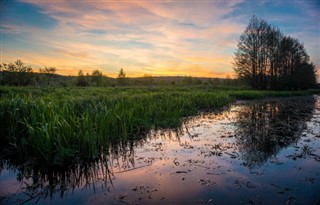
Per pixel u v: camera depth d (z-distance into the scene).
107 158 4.76
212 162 4.46
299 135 6.80
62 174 4.02
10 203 3.07
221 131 7.36
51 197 3.23
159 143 5.86
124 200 3.09
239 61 33.38
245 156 4.81
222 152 5.10
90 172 4.07
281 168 4.12
